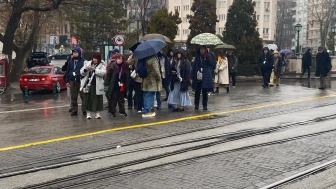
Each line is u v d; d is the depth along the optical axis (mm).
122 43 24281
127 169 7848
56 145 9484
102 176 7441
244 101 16734
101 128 11305
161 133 10672
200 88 14352
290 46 113438
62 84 23703
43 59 38375
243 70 31531
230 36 32219
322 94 18953
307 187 6859
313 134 10656
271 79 23109
